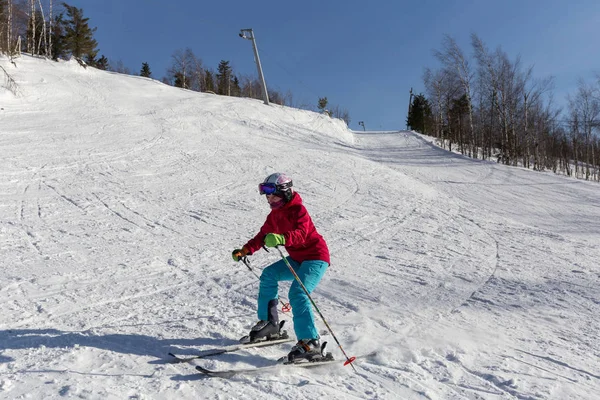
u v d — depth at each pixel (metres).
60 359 3.23
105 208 9.57
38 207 9.27
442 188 15.04
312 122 30.94
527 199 14.05
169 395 2.77
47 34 43.09
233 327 4.08
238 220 9.34
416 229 9.31
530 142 34.12
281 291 5.27
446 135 38.97
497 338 3.99
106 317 4.25
